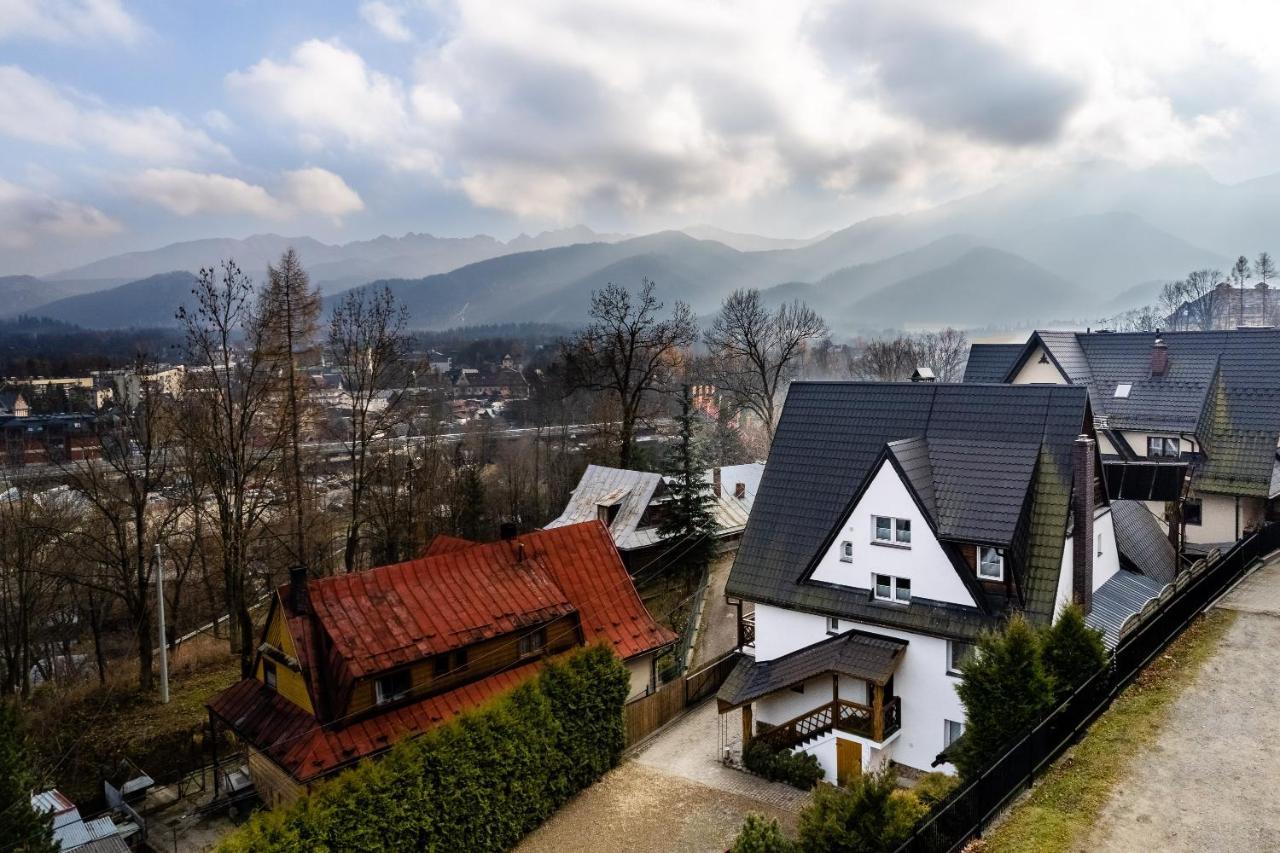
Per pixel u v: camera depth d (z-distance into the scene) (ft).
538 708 84.99
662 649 122.11
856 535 96.73
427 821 71.67
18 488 157.79
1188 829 54.80
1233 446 132.26
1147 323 654.12
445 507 213.05
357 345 163.73
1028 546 88.69
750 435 344.28
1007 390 99.91
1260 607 94.58
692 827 81.82
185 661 144.36
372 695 84.84
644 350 217.15
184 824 90.68
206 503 154.81
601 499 180.04
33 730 113.29
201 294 133.28
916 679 90.63
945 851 53.62
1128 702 73.41
